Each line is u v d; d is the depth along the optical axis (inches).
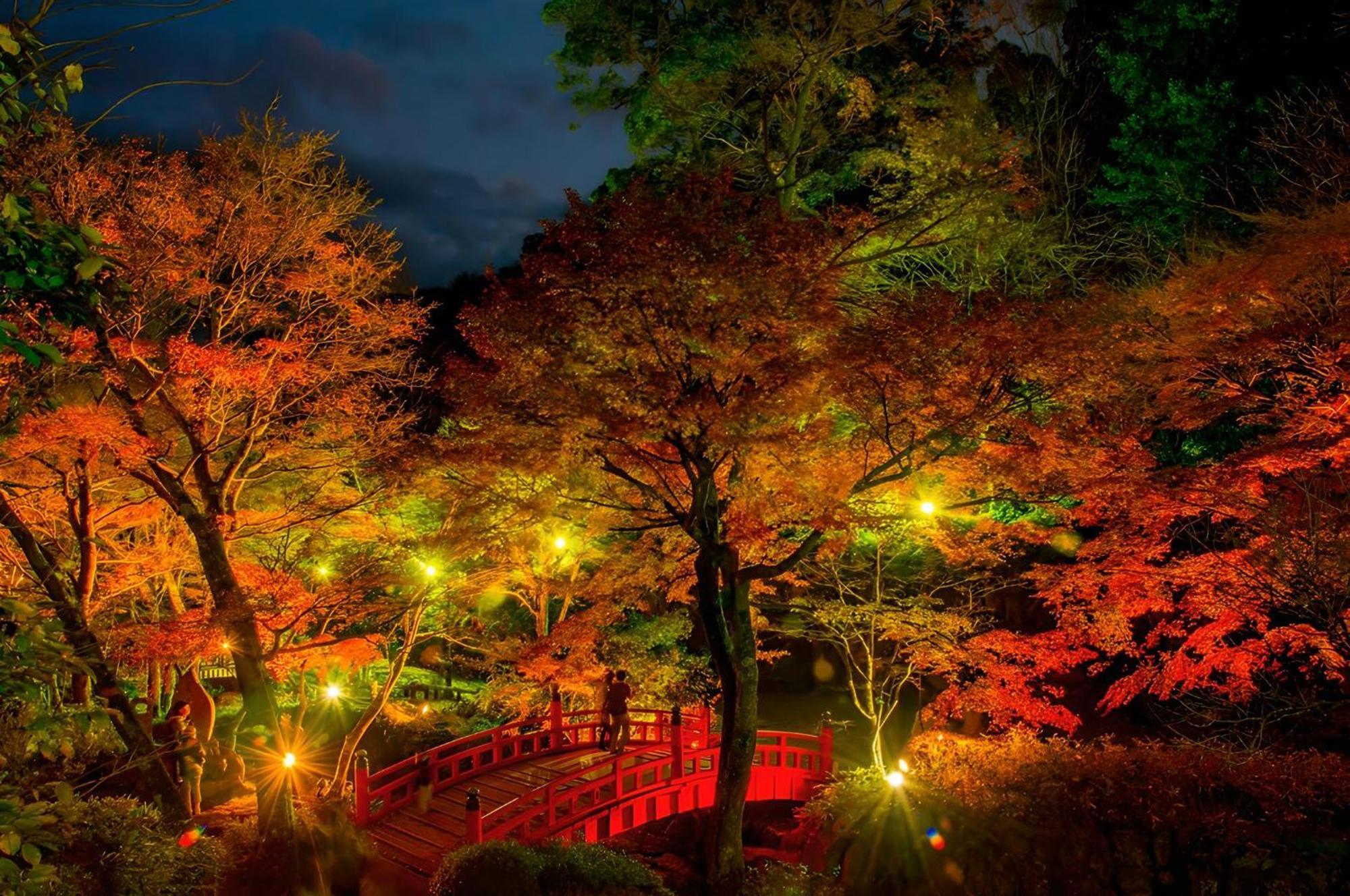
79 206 501.7
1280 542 428.8
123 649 528.1
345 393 621.0
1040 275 851.4
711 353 466.9
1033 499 535.5
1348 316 435.8
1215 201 795.4
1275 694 508.1
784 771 695.1
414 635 665.6
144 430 554.6
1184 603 515.5
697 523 539.5
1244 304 474.0
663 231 457.7
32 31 149.3
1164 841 457.4
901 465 525.7
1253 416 519.5
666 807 661.9
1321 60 749.9
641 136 927.0
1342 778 466.3
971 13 881.5
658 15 904.9
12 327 145.4
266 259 597.6
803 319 471.2
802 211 900.0
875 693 905.5
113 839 393.1
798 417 481.7
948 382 466.3
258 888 492.7
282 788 534.0
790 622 954.7
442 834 584.7
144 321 556.1
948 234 759.1
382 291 655.1
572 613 1015.0
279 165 580.7
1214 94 778.8
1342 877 413.4
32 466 564.1
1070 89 1028.5
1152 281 765.9
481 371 534.0
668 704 816.9
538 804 589.3
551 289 485.7
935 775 554.3
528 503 527.8
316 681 931.3
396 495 619.2
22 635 150.9
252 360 573.0
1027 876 470.3
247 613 536.4
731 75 908.6
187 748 543.2
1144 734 716.7
